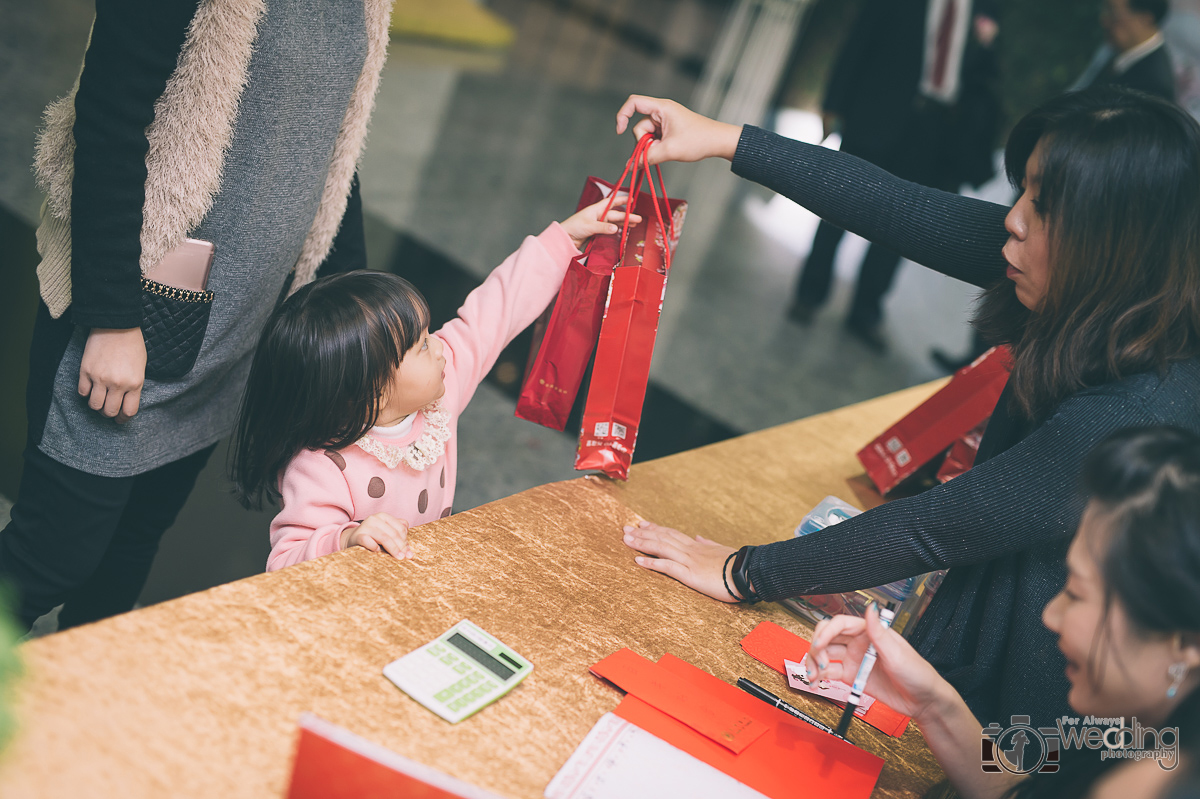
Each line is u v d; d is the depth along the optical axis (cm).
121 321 110
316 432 116
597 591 112
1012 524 99
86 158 102
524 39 949
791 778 90
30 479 122
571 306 135
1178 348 96
